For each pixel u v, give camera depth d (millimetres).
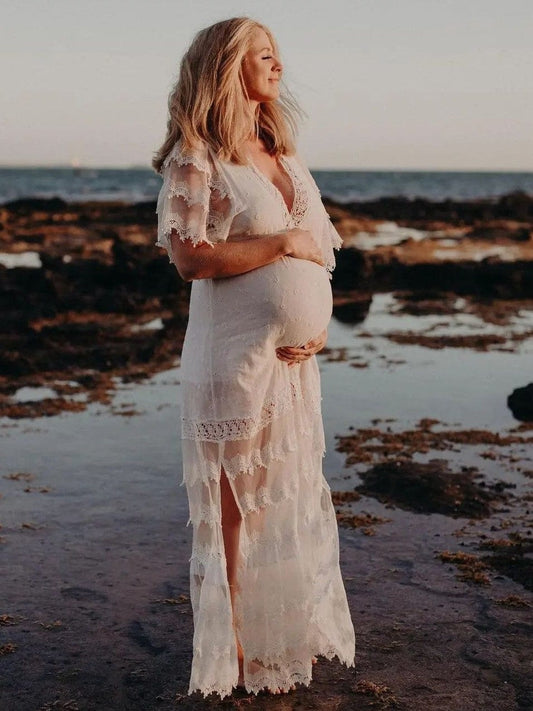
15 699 3141
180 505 5352
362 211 44750
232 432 2938
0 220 35031
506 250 26312
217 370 2926
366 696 3133
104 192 78375
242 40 2861
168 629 3693
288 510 3068
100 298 14562
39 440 6887
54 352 10789
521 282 17438
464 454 6402
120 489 5660
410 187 98312
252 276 2900
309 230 3090
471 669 3318
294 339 2953
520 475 5887
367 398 8336
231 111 2863
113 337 11906
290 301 2898
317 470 3213
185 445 3047
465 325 13250
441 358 10484
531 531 4836
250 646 3104
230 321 2916
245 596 3092
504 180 137125
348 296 17250
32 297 14781
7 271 16156
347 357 10562
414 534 4805
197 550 3072
